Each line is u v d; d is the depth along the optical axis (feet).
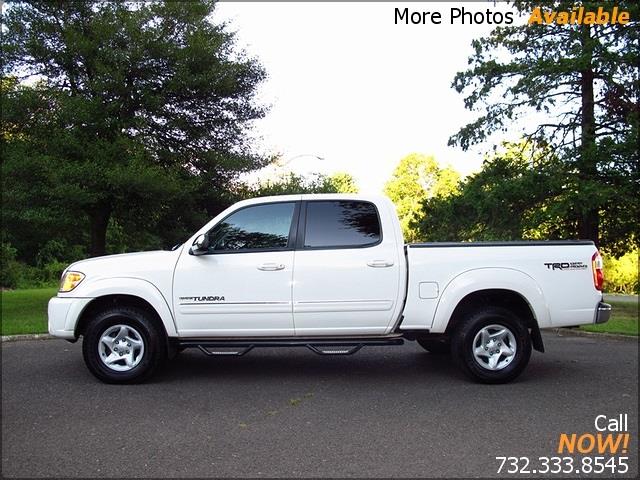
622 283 75.51
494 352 21.22
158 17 48.47
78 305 21.04
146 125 46.21
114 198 44.34
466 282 20.76
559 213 40.96
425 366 24.62
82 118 43.24
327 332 20.97
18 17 46.29
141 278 21.08
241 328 20.98
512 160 48.52
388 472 13.21
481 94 48.39
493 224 47.03
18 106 44.14
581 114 47.67
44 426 16.52
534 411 17.88
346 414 17.60
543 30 46.39
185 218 52.26
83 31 47.73
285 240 21.29
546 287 21.02
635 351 28.99
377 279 20.74
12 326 36.19
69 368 24.44
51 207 44.11
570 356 27.48
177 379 22.21
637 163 43.06
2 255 115.14
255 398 19.43
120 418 17.25
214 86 47.98
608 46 43.45
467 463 13.78
